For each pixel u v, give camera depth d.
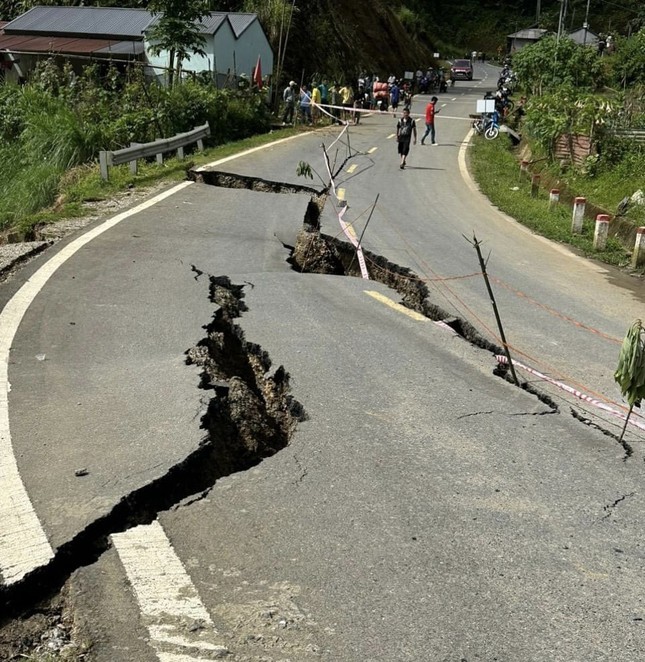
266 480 4.32
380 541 3.77
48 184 16.77
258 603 3.27
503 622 3.24
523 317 8.12
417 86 53.66
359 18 51.19
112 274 8.52
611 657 3.07
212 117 24.27
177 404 5.15
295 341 6.71
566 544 3.85
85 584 3.34
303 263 10.43
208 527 3.83
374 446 4.80
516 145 28.41
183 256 9.55
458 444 4.91
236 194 14.43
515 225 14.13
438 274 9.74
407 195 16.36
